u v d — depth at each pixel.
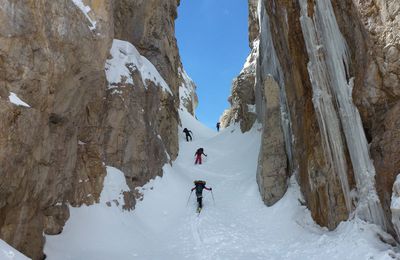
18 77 7.33
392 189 8.62
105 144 13.68
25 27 7.41
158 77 19.52
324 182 11.43
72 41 8.55
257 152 20.45
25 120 7.43
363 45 9.77
